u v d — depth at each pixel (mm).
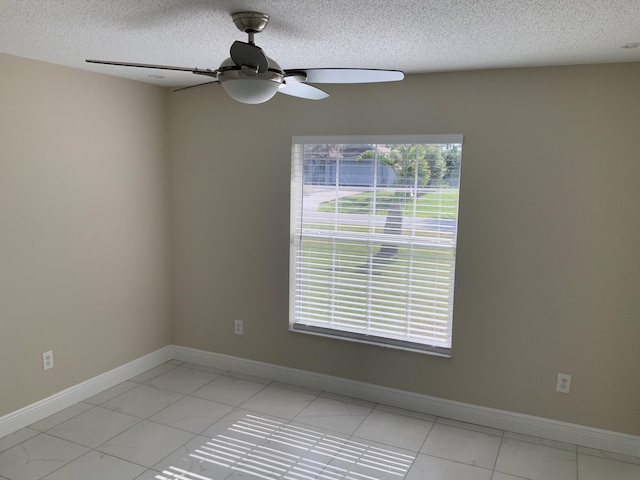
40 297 3375
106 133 3723
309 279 3975
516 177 3225
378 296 3760
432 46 2652
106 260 3824
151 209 4180
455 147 3408
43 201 3332
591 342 3168
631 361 3096
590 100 3008
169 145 4281
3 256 3129
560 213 3146
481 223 3344
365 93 3541
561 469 2986
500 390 3422
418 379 3643
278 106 3824
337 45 2666
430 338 3645
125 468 2902
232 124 4004
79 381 3707
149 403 3705
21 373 3299
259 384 4062
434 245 3551
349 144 3684
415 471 2934
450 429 3424
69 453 3039
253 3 1999
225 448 3127
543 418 3334
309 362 3996
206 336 4383
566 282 3182
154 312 4316
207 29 2410
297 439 3250
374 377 3783
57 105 3359
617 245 3045
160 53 2941
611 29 2271
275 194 3934
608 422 3188
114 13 2178
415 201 3566
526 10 2031
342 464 2986
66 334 3574
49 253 3402
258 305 4125
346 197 3770
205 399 3783
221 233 4184
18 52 2975
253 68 2086
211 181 4156
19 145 3156
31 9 2135
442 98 3344
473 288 3414
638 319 3051
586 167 3059
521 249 3266
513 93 3170
